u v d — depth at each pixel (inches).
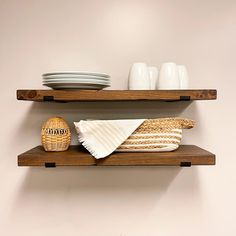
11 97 41.2
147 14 41.3
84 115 41.3
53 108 41.3
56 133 35.2
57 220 42.1
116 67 41.3
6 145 41.5
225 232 42.4
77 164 33.4
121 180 42.2
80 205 42.1
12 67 41.0
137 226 42.3
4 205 41.8
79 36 41.1
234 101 41.8
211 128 41.9
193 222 42.4
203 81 41.6
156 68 38.5
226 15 41.6
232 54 41.8
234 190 42.1
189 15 41.4
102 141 33.8
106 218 42.2
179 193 42.2
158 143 34.8
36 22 40.9
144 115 41.3
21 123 41.4
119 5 41.2
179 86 35.3
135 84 35.2
